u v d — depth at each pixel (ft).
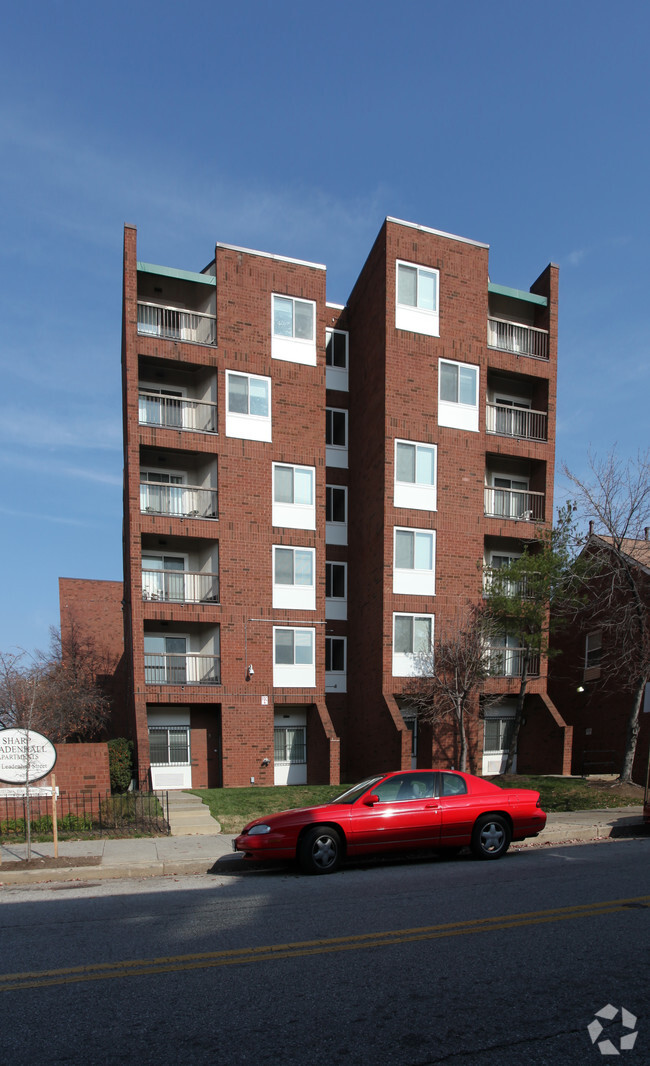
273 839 33.94
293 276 81.15
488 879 31.09
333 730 74.84
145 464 78.89
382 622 77.15
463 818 36.42
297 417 79.87
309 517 79.46
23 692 75.05
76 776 47.96
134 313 74.28
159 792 63.36
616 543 69.62
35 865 35.53
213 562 76.64
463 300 84.12
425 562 79.77
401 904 26.43
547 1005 16.80
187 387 80.89
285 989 17.92
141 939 22.38
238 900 27.81
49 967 19.85
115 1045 15.03
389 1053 14.52
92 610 102.94
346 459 88.79
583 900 26.63
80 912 26.43
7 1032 15.74
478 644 72.02
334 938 22.04
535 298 89.40
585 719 90.22
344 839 34.71
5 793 37.68
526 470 91.09
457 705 70.59
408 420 80.18
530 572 74.33
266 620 76.13
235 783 73.00
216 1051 14.69
